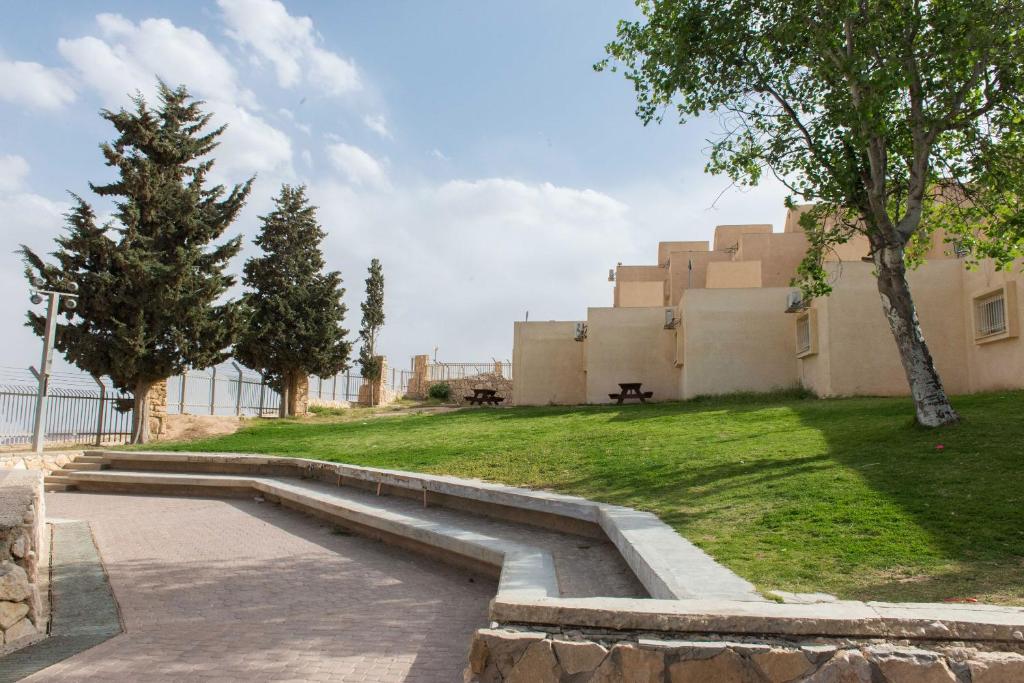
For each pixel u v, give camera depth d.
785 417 15.94
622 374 28.86
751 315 24.06
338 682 5.12
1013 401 13.27
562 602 4.40
